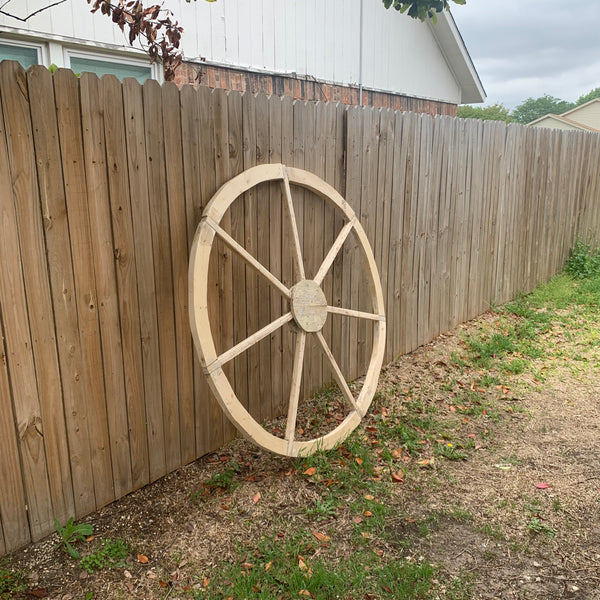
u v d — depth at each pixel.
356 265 4.15
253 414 3.50
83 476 2.54
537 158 6.57
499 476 3.08
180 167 2.75
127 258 2.57
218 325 3.13
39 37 4.65
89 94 2.30
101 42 5.05
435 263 5.09
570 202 7.71
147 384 2.77
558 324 5.75
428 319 5.15
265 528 2.59
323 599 2.14
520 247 6.63
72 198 2.31
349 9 7.98
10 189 2.09
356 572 2.29
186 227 2.83
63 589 2.19
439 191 4.95
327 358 3.75
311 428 3.59
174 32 3.50
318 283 3.39
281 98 3.28
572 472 3.12
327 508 2.73
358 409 3.54
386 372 4.52
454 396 4.12
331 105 3.66
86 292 2.42
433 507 2.79
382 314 3.97
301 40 7.25
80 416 2.48
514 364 4.62
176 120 2.69
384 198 4.29
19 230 2.14
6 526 2.27
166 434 2.93
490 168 5.68
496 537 2.55
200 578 2.27
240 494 2.85
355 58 8.30
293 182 3.34
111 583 2.23
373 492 2.90
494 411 3.88
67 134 2.25
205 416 3.15
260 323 3.43
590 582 2.26
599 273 7.62
